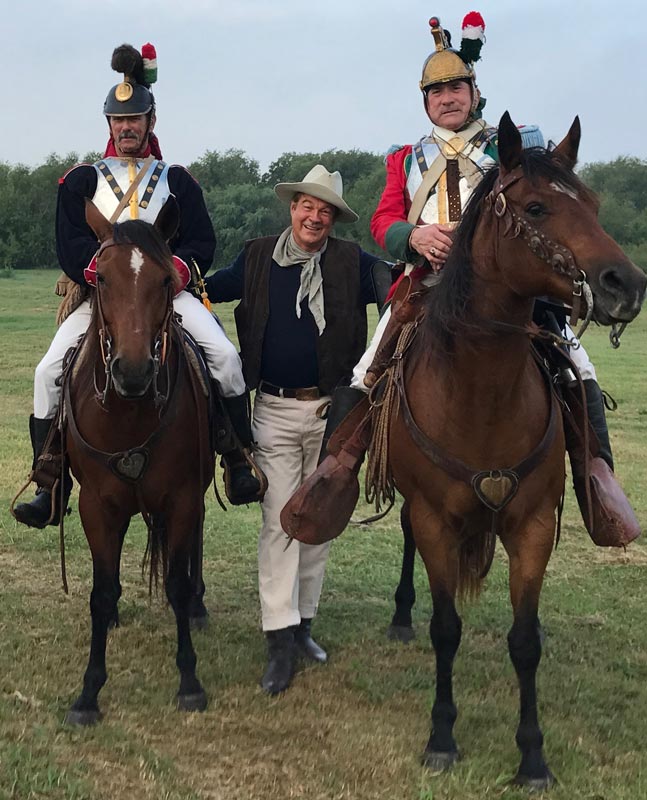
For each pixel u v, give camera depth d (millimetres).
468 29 4059
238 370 4504
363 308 4766
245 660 4629
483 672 4520
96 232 4086
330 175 4562
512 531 3576
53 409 4434
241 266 4910
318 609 5395
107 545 4082
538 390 3555
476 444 3426
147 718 3963
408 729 3926
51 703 4043
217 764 3607
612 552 6449
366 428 4055
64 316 4676
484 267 3299
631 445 9578
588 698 4230
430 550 3674
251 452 4609
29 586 5500
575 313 3000
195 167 67500
